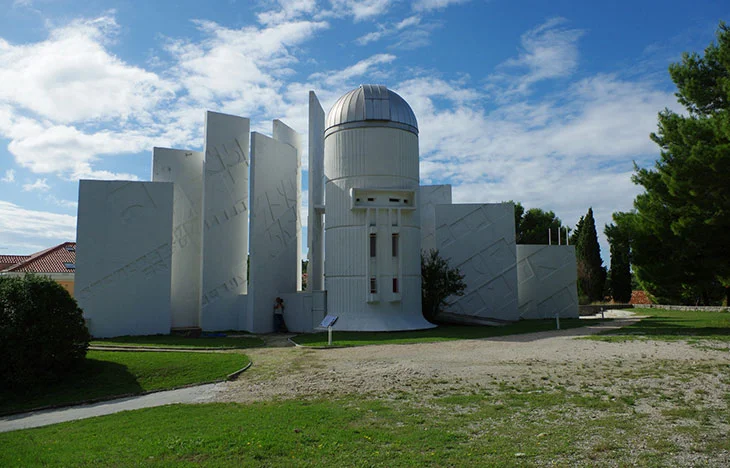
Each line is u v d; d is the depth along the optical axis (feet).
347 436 27.66
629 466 23.12
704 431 28.04
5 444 28.37
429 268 104.88
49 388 46.78
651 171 85.71
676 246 82.64
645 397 36.09
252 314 89.81
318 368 51.13
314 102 107.65
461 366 49.65
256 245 91.25
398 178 94.22
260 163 93.86
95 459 23.91
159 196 86.17
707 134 75.00
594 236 193.06
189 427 29.84
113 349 66.33
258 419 31.50
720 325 83.05
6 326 46.32
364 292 90.43
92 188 82.28
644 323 94.84
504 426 29.91
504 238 120.88
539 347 61.57
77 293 79.87
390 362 52.95
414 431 28.91
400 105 97.09
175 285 95.86
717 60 81.41
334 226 94.43
